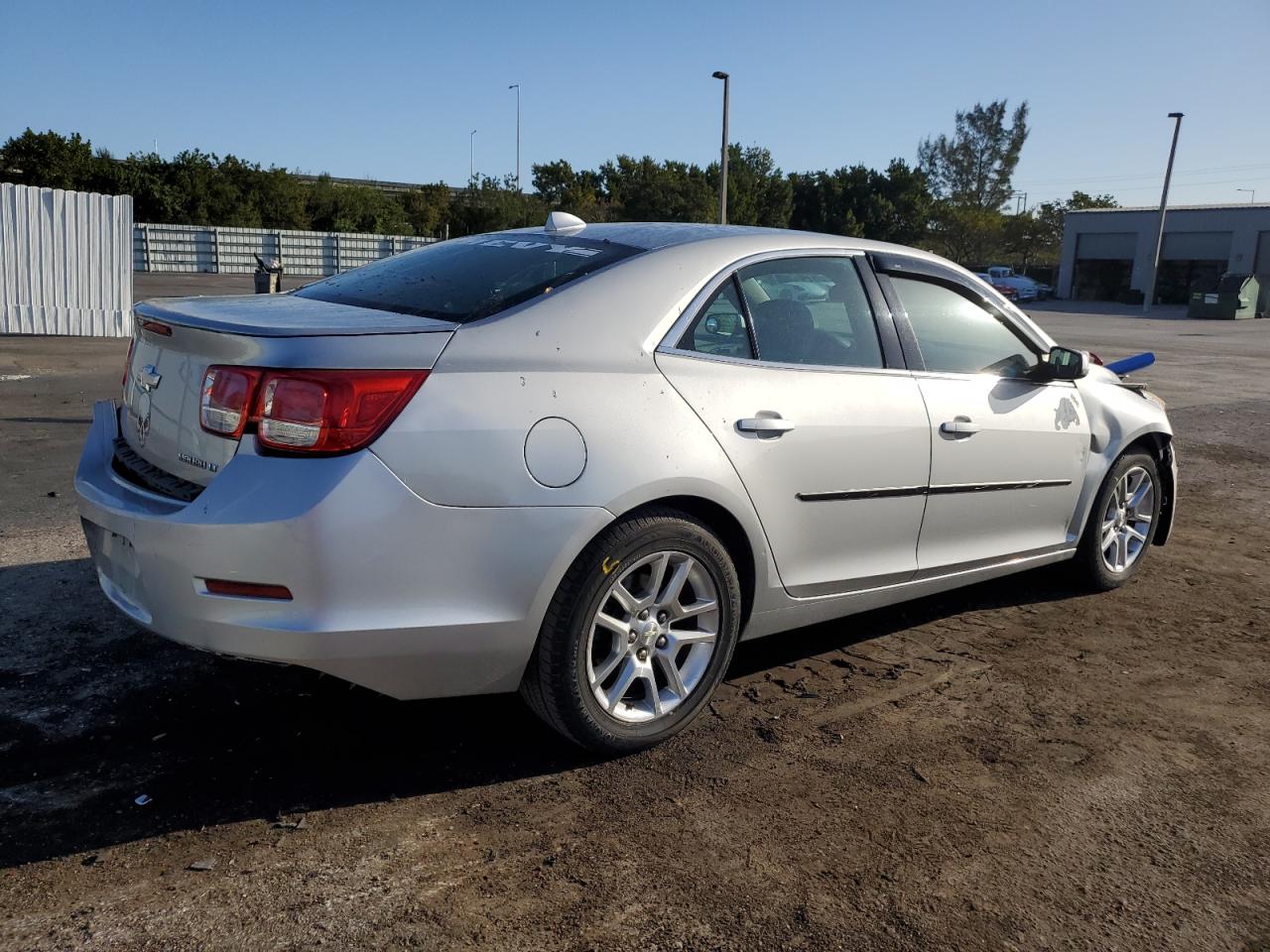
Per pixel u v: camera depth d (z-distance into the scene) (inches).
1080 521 180.7
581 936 88.0
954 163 3656.5
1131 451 191.9
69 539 195.0
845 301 142.0
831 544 136.5
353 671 102.2
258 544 97.2
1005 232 3262.8
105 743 118.2
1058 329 1099.3
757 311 130.4
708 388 120.9
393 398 100.4
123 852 97.3
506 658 109.1
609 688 118.6
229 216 2053.4
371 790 110.6
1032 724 133.7
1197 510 263.9
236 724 124.3
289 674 138.8
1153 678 150.8
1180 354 777.6
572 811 108.0
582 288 117.3
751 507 123.7
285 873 95.2
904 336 147.3
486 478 103.4
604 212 2174.0
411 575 101.3
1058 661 156.3
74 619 154.7
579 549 108.8
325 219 2233.0
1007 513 163.6
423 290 122.1
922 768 120.6
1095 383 185.6
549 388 108.7
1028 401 163.9
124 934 85.7
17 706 126.0
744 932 89.5
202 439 106.0
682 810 109.0
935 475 147.1
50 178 1894.7
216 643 101.0
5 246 557.0
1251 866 102.9
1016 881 98.7
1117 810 112.6
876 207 2480.3
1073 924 92.5
